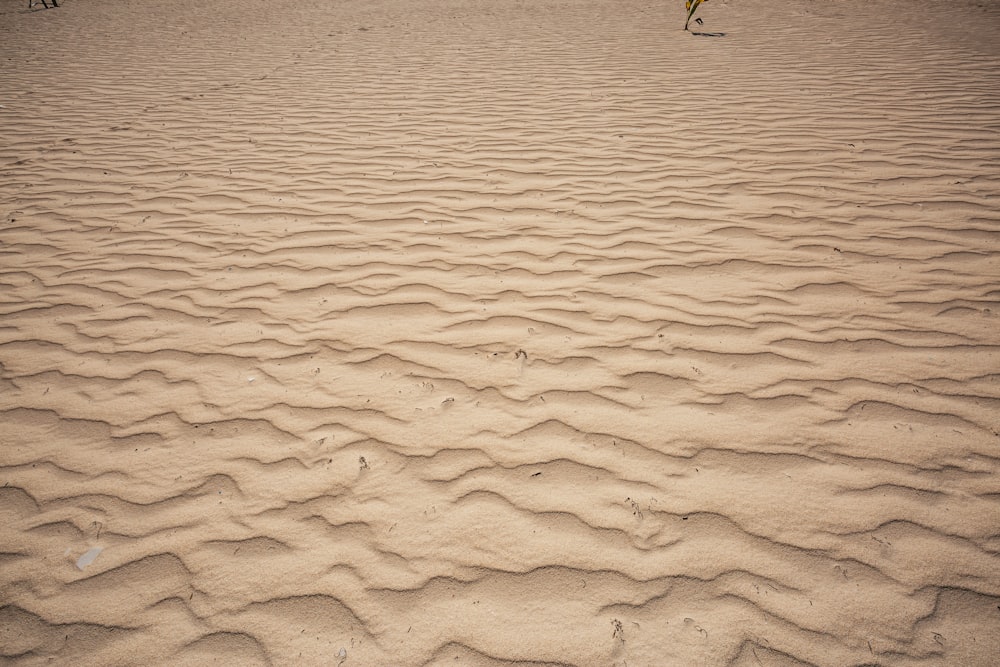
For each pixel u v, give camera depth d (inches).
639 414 101.9
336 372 115.0
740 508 84.1
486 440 97.6
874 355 113.7
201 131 261.4
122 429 101.9
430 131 253.6
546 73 339.6
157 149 240.8
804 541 79.0
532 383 110.0
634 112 265.4
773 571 75.4
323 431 100.5
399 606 72.9
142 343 125.2
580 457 93.6
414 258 156.6
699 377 110.0
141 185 207.2
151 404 107.7
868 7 488.4
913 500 84.0
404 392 109.0
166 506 87.1
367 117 274.8
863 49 354.6
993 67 298.0
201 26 525.3
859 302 130.4
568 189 194.1
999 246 147.9
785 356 114.7
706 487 87.7
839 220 165.5
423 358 118.0
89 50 430.0
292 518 84.9
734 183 192.2
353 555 79.4
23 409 106.7
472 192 194.7
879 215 166.7
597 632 69.5
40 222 181.0
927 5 478.9
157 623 71.7
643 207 179.8
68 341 126.1
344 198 193.9
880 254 148.3
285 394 109.5
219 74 362.3
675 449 94.4
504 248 159.9
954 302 128.0
